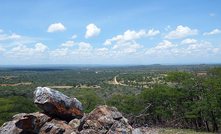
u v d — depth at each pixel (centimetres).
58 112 1238
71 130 1136
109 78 18900
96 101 4506
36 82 15362
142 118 2952
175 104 2828
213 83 2395
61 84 14225
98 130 1135
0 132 1100
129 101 3191
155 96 2861
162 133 1875
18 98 4106
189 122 2905
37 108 4175
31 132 1115
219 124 2950
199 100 2444
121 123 1222
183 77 2762
